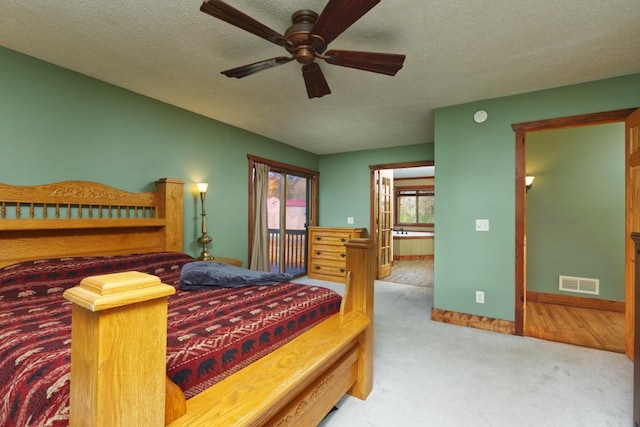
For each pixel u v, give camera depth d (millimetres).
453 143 3326
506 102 3070
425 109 3480
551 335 2945
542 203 4094
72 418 675
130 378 676
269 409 1042
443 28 1970
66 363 969
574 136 3941
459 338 2889
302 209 5977
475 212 3199
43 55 2326
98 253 2664
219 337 1202
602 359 2461
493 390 2029
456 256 3291
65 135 2523
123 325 663
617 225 3727
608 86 2664
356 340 1887
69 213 2512
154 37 2102
